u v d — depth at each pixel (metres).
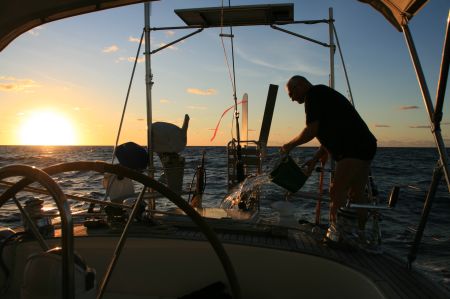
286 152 3.00
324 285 2.33
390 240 6.95
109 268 1.47
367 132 2.77
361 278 2.14
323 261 2.35
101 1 1.97
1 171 1.22
